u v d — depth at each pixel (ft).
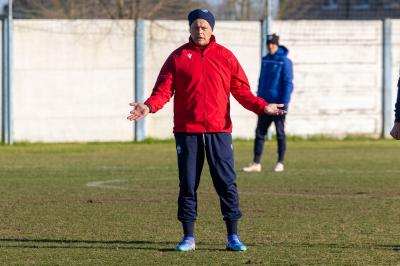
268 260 68.39
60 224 88.94
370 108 233.35
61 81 220.23
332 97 231.50
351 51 231.71
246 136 228.43
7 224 88.99
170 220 91.81
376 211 98.78
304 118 230.68
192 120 71.72
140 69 222.89
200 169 73.05
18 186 125.70
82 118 221.66
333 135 232.12
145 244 76.74
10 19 217.36
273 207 102.22
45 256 70.44
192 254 71.20
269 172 146.92
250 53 225.97
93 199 110.11
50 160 173.88
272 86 144.46
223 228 86.63
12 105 218.59
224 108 72.28
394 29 233.35
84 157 181.47
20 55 218.38
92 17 273.95
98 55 221.25
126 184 128.77
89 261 68.18
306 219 92.53
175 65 72.08
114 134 223.71
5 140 218.38
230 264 66.59
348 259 68.90
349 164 162.30
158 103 71.36
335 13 335.88
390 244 76.43
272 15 241.96
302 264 66.64
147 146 212.43
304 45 229.25
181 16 263.08
